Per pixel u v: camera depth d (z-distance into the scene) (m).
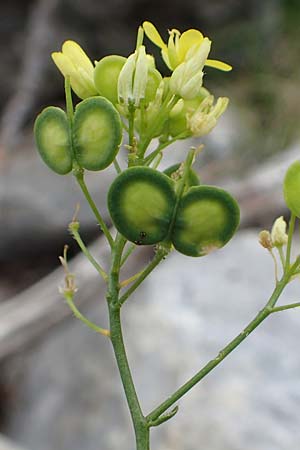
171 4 0.50
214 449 0.24
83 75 0.11
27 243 0.41
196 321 0.28
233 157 0.43
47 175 0.41
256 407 0.25
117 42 0.50
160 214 0.10
